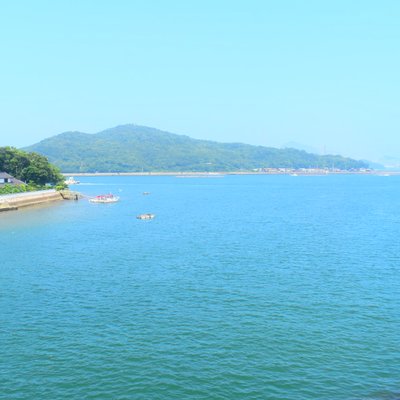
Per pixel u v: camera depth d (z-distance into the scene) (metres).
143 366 33.78
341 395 30.34
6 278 56.91
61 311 44.72
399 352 36.19
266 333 39.44
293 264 64.44
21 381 31.81
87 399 29.80
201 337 38.62
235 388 31.08
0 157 196.62
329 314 43.91
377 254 71.50
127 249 76.50
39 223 110.75
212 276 57.69
